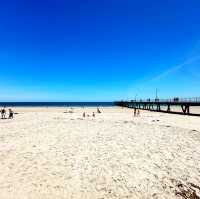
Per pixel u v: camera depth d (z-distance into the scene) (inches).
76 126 842.8
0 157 423.5
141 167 385.4
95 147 509.0
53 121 1012.5
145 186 314.8
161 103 2169.0
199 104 1572.3
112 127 826.8
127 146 522.6
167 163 408.5
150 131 741.3
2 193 284.8
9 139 583.5
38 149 485.1
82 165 388.2
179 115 1596.9
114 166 386.9
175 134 692.1
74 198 280.2
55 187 306.3
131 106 3316.9
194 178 344.5
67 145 524.1
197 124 1024.2
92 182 323.6
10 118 1200.2
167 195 292.0
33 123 925.8
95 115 1520.7
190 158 441.7
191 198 286.2
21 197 277.3
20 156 432.1
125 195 290.2
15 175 340.5
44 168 370.9
